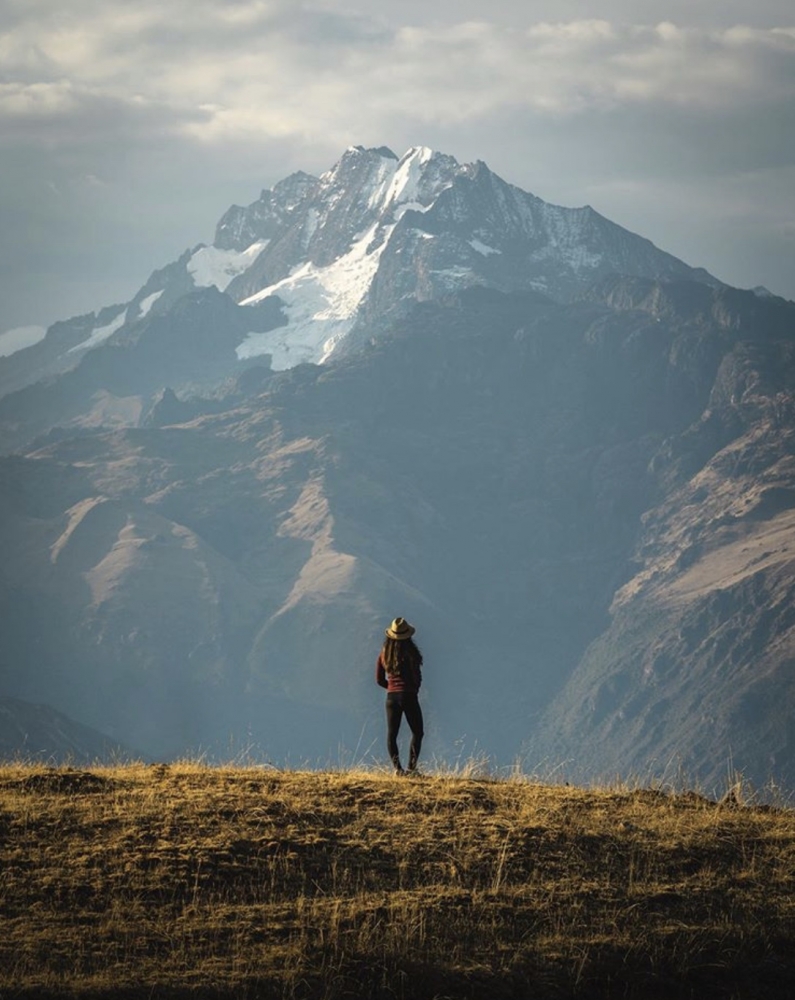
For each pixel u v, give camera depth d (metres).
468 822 58.22
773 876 55.97
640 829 59.59
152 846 53.06
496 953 47.78
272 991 44.25
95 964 44.59
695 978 48.25
